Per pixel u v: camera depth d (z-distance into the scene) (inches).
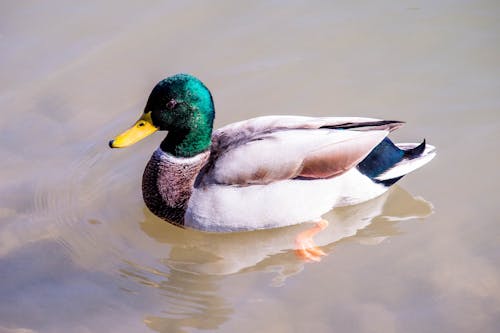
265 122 355.3
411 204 374.6
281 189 344.8
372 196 367.9
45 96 438.9
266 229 357.7
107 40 470.6
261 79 445.4
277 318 318.3
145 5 487.5
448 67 445.4
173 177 358.9
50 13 486.6
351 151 350.0
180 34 474.3
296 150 343.9
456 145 402.9
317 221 361.4
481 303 317.1
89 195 392.5
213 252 362.6
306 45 466.6
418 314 314.3
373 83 440.8
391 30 472.4
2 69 450.9
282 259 355.6
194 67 452.4
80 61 457.1
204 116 353.4
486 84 434.0
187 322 319.9
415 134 410.0
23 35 471.8
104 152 414.0
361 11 486.3
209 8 486.3
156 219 377.4
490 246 344.8
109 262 354.3
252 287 338.0
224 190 342.0
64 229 372.5
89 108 433.7
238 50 463.8
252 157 340.5
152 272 349.4
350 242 360.2
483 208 366.3
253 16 486.3
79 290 338.3
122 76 449.1
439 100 427.5
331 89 438.9
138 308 328.5
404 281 332.5
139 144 423.2
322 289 332.8
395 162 365.1
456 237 353.1
